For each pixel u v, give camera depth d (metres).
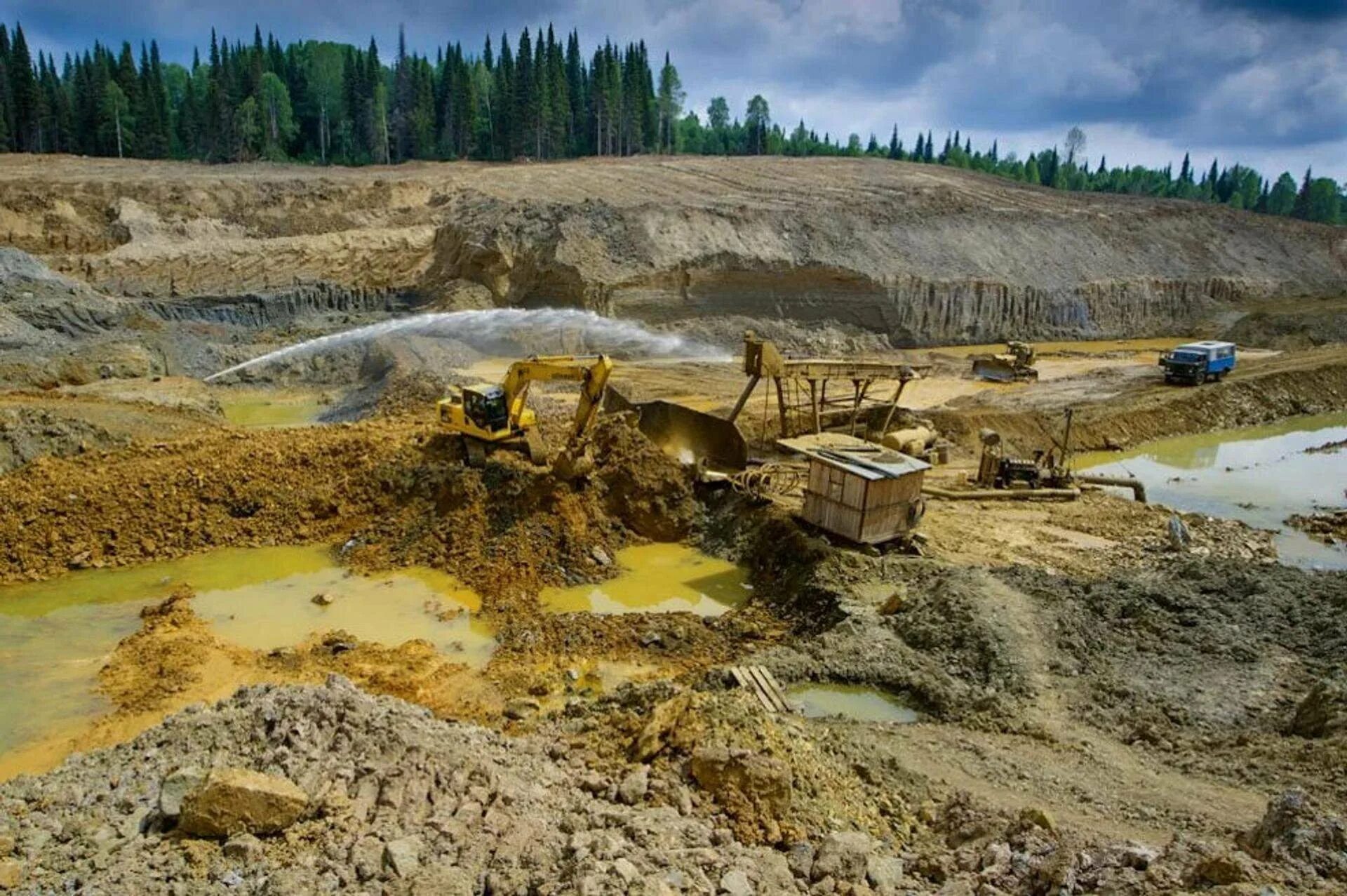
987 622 17.08
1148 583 19.27
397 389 34.94
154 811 9.48
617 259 49.28
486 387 23.81
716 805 10.13
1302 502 29.92
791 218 55.84
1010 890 8.59
